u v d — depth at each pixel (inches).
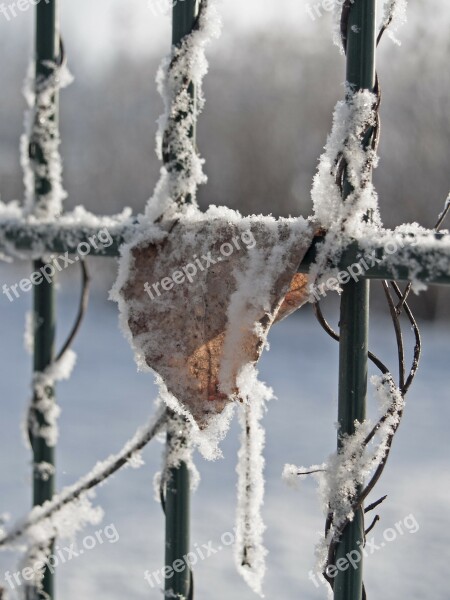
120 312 16.6
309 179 123.6
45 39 17.0
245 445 16.9
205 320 16.3
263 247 16.1
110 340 97.4
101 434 53.4
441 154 109.3
